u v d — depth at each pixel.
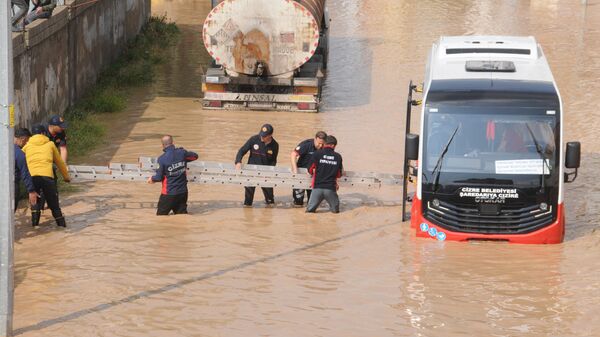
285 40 46.22
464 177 28.69
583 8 82.00
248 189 32.69
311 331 21.59
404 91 51.66
